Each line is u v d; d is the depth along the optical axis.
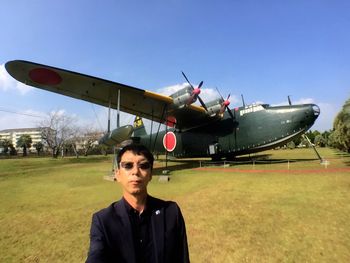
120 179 1.83
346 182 10.37
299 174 13.23
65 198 10.20
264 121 19.81
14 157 59.03
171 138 23.80
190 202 8.55
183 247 1.82
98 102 18.53
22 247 5.46
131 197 1.79
